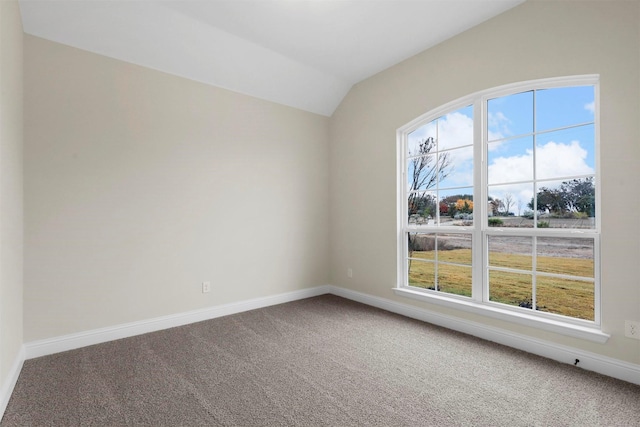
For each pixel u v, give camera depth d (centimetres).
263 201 365
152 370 213
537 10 237
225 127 335
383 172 356
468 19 264
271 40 293
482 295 277
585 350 215
